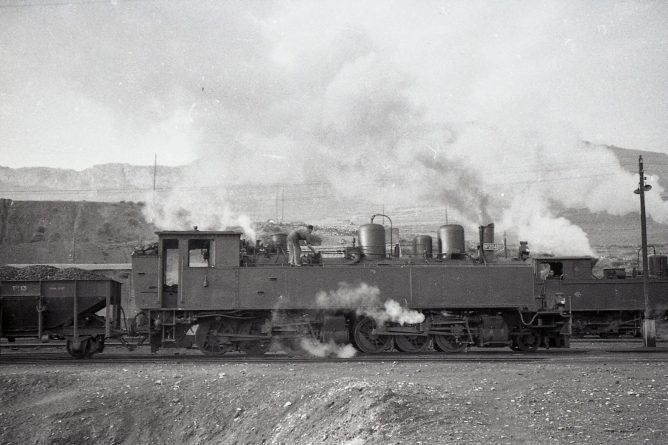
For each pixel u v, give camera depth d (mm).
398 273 19172
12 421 11164
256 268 18594
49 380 12750
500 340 19203
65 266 39000
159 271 18328
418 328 19062
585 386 11211
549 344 20453
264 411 10664
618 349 21250
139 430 10969
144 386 12148
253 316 18750
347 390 10102
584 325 29172
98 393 11820
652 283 29266
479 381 11836
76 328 17797
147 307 18141
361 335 19078
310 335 18844
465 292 19297
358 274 18984
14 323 17922
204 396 11633
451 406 9359
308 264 19344
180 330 18469
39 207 79125
